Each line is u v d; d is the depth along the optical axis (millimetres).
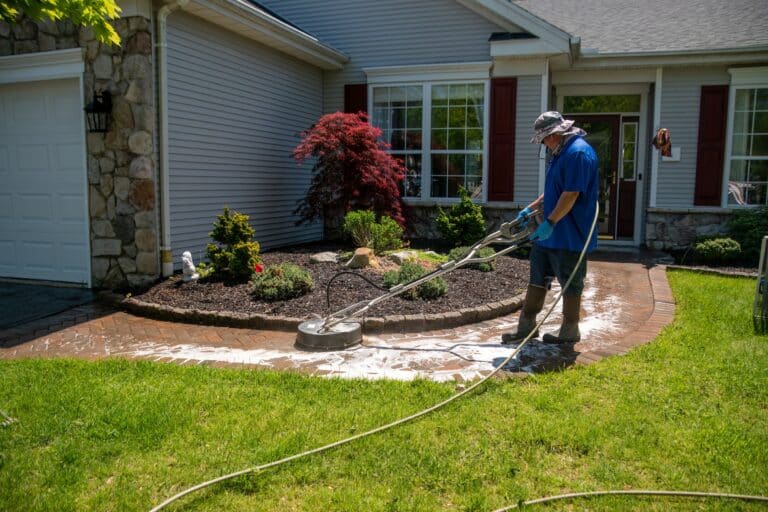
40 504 2371
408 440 2873
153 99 6414
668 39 9656
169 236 6672
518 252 8516
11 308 5898
